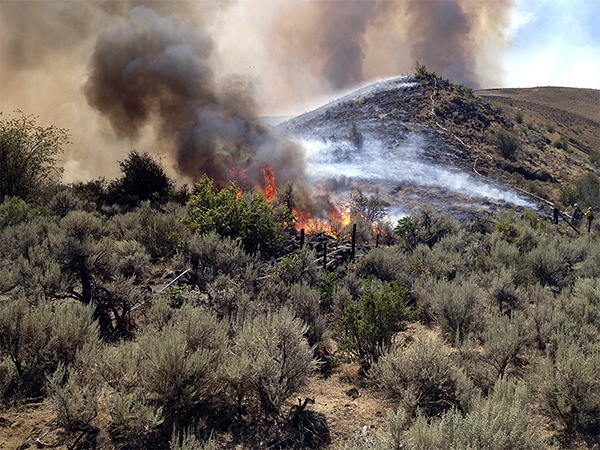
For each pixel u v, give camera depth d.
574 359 5.90
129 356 5.59
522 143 47.91
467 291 9.19
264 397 5.53
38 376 5.70
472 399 5.38
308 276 10.77
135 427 4.75
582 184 35.78
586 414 5.66
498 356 6.91
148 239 13.03
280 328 5.86
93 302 7.95
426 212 19.84
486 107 55.56
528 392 5.97
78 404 4.89
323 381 6.76
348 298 8.85
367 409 5.84
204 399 5.41
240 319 7.47
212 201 14.23
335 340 7.74
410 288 11.53
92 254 9.52
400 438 4.09
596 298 9.55
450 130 44.72
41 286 7.99
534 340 8.06
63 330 5.93
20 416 5.12
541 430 5.59
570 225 26.66
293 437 5.08
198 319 6.24
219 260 10.75
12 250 10.10
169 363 5.11
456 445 4.00
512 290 10.69
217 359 5.67
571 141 62.25
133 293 8.33
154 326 7.08
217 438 4.96
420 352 6.06
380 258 12.48
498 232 18.05
